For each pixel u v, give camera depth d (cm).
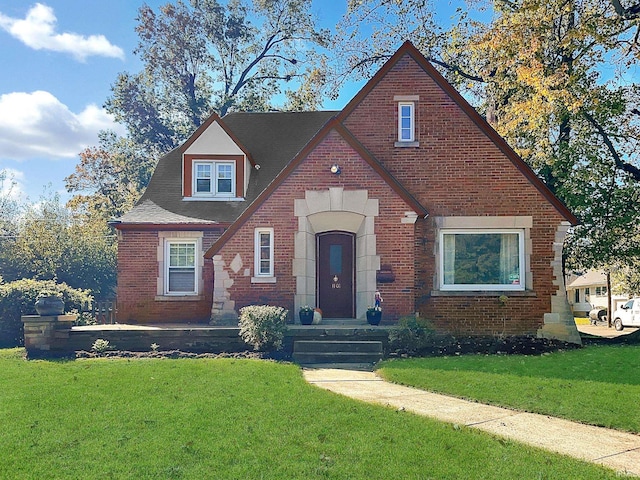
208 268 1900
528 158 2162
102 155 4347
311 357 1384
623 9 2005
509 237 1722
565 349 1561
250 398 925
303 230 1677
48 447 701
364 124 1761
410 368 1210
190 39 3703
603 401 925
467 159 1728
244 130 2283
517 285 1698
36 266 2623
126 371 1159
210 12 3722
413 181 1731
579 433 783
